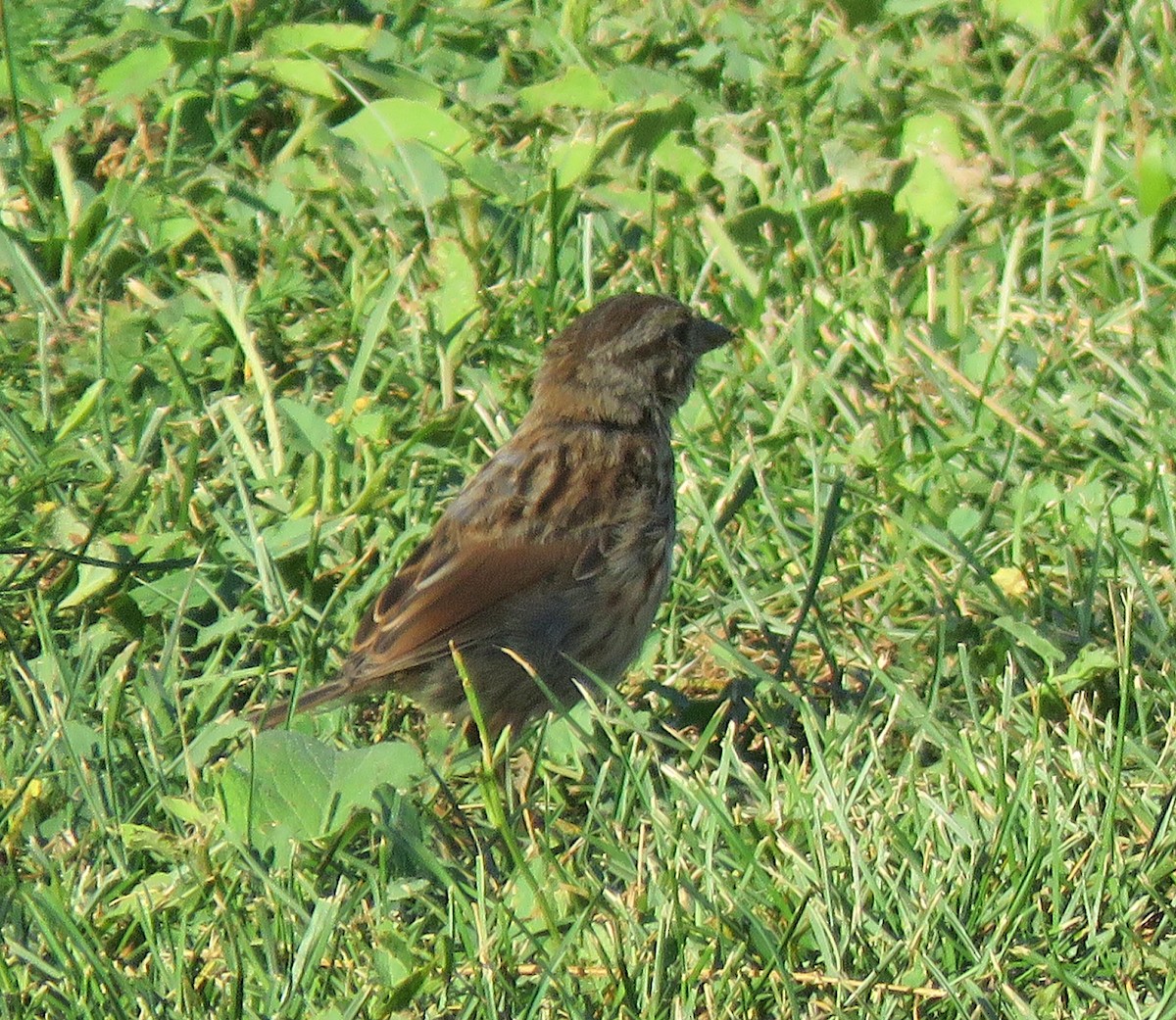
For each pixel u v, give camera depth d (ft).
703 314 40.91
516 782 30.17
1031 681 31.17
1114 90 46.50
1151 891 26.48
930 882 26.63
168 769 29.04
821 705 31.94
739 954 25.02
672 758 30.99
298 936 25.91
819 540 32.24
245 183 43.65
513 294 41.09
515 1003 24.53
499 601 30.35
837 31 48.91
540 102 45.39
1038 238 43.04
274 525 34.96
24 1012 24.09
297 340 39.83
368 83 45.93
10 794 28.22
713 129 45.03
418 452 36.45
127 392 37.83
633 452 31.65
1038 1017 24.75
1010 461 35.88
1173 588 33.47
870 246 42.47
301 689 30.76
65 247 41.34
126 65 45.55
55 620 32.76
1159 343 39.47
